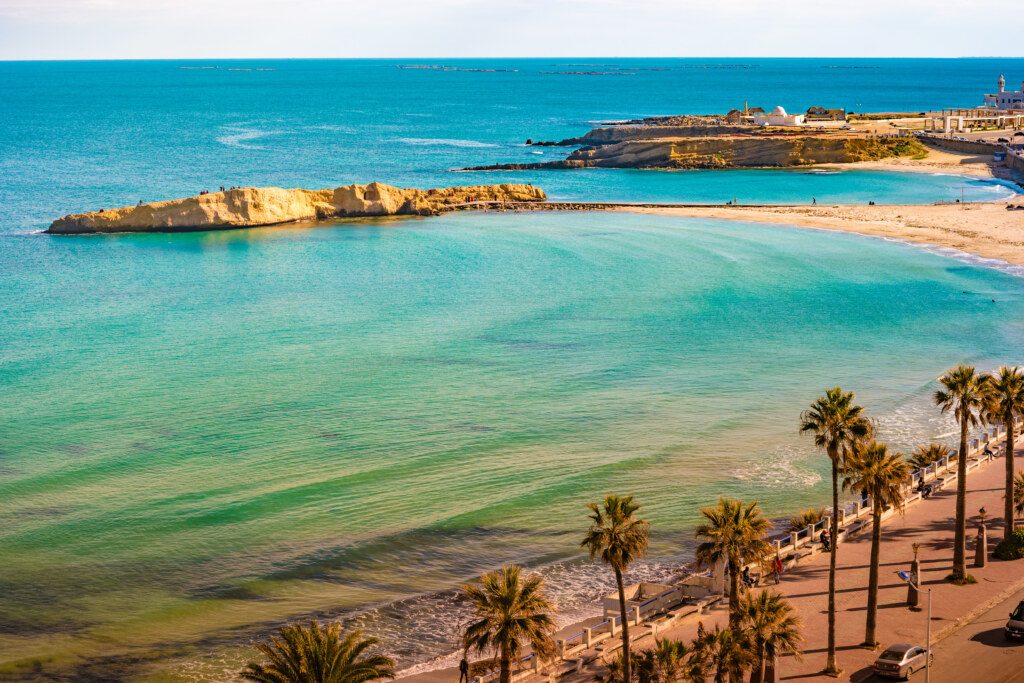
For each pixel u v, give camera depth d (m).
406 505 63.78
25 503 63.62
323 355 97.31
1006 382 54.25
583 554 57.88
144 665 46.47
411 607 52.19
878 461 45.06
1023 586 51.78
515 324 108.50
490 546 58.72
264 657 47.09
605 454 72.12
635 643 46.53
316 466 69.88
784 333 104.19
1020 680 41.84
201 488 66.00
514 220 187.50
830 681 42.75
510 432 76.38
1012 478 55.50
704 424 78.12
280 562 56.69
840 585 52.50
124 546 58.31
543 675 44.47
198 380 89.31
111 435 75.62
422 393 85.44
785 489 66.38
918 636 46.66
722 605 50.47
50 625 50.03
